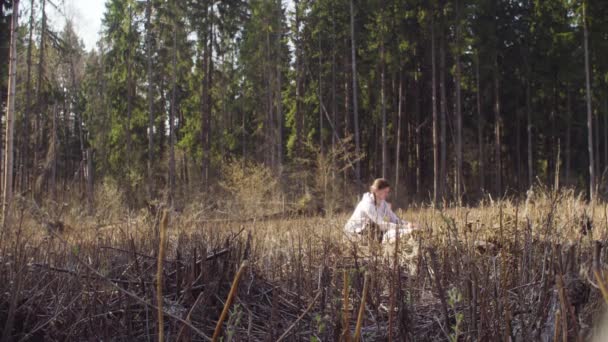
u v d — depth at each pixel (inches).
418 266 141.0
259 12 1179.3
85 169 1235.9
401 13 1073.5
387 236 192.1
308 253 161.5
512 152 1454.2
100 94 1267.2
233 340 115.8
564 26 1149.1
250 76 1234.0
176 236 195.3
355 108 1005.2
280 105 1170.0
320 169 839.7
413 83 1348.4
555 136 1348.4
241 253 149.6
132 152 1178.0
